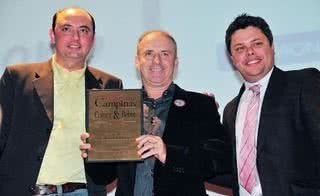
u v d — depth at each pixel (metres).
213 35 3.37
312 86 2.30
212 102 2.54
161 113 2.46
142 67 2.51
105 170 2.51
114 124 2.34
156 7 3.50
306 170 2.23
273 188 2.26
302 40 3.15
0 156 2.56
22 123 2.54
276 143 2.31
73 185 2.53
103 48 3.63
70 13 2.65
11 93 2.60
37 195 2.46
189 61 3.42
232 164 2.55
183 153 2.31
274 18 3.22
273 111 2.37
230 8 3.33
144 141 2.27
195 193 2.33
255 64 2.48
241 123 2.57
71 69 2.70
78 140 2.57
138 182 2.36
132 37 3.56
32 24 3.79
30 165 2.49
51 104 2.57
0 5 3.83
